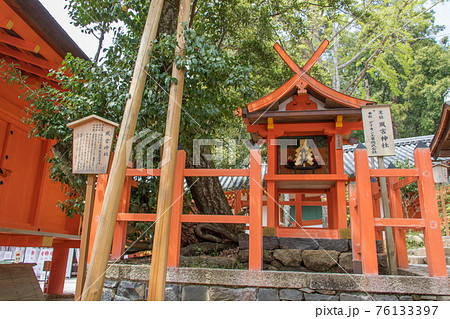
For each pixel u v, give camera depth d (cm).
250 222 323
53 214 635
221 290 307
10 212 526
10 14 387
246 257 380
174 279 312
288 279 300
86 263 308
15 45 443
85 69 412
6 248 1511
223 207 516
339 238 397
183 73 347
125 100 354
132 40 419
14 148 536
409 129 1984
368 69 1288
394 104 1795
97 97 400
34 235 441
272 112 428
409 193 968
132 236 477
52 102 442
